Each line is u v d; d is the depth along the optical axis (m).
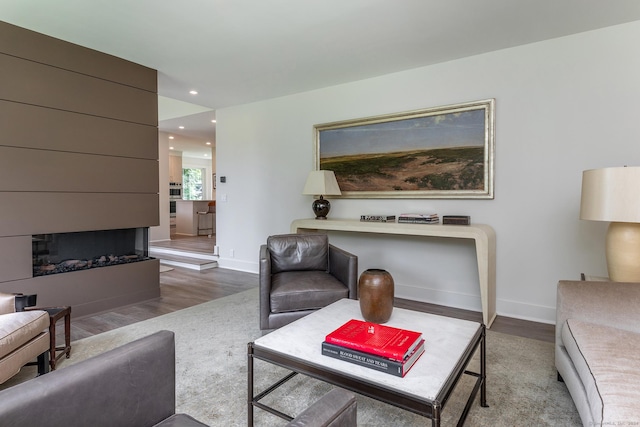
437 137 3.68
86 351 2.54
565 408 1.86
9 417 0.83
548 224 3.17
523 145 3.25
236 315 3.33
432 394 1.25
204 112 5.82
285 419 1.61
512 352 2.54
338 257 2.97
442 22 2.82
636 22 2.78
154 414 1.15
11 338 1.77
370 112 4.12
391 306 1.91
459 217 3.39
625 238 2.18
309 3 2.54
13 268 2.86
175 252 6.43
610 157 2.90
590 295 1.87
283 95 4.82
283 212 4.95
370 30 2.95
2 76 2.76
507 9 2.61
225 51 3.37
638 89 2.78
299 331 1.82
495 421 1.75
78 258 3.36
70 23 2.83
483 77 3.42
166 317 3.28
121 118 3.54
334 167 4.40
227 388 2.06
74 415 0.95
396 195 3.95
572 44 3.02
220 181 5.65
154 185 3.86
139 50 3.35
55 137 3.07
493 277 3.30
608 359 1.42
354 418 0.96
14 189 2.84
